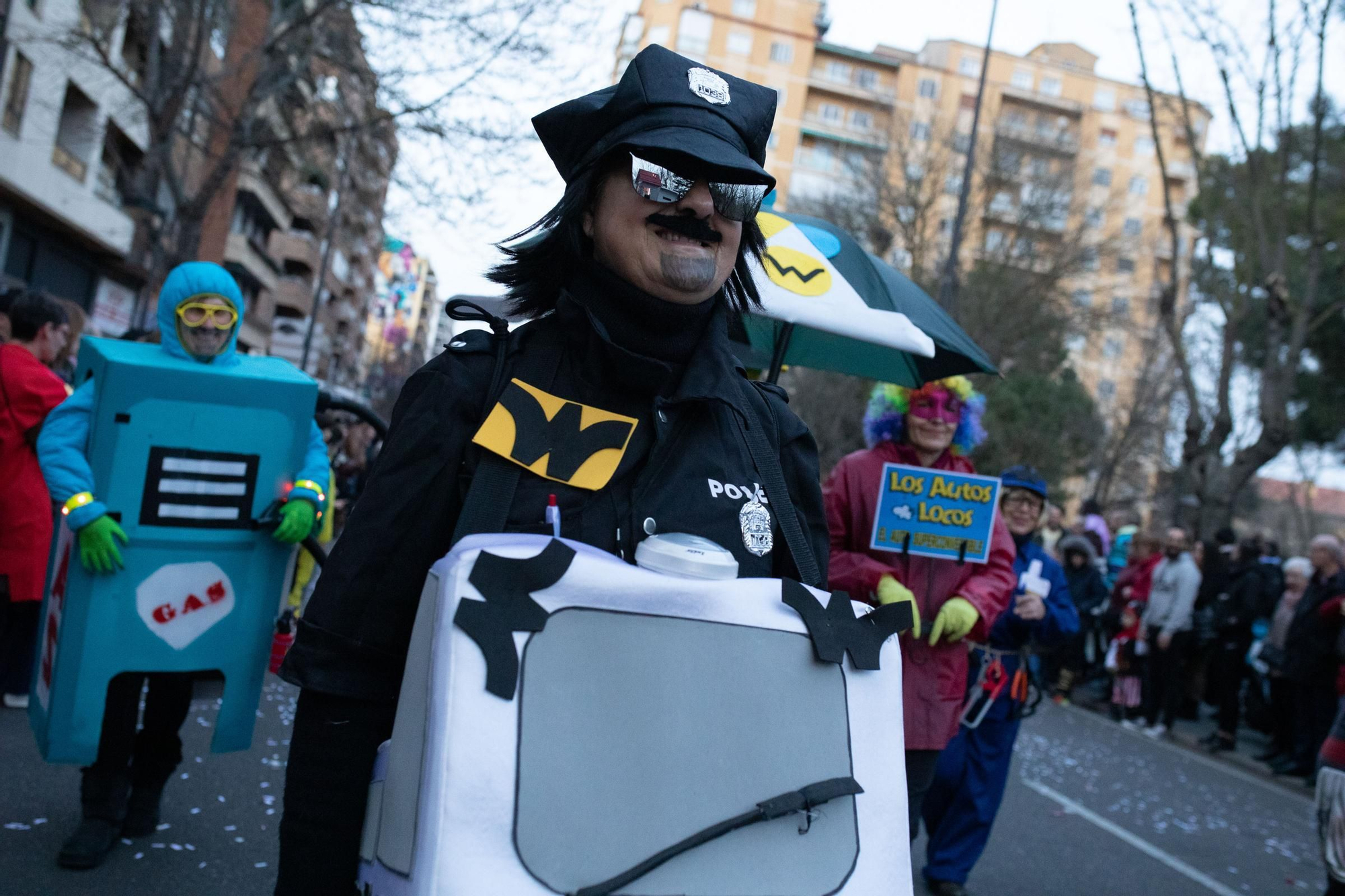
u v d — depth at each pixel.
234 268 3.73
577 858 1.08
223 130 14.45
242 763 5.07
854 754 1.27
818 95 65.62
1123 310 34.34
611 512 1.35
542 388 1.39
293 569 3.60
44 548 4.69
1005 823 6.28
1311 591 9.16
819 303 3.48
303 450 3.49
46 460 3.25
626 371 1.38
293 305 51.41
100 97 21.94
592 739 1.12
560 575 1.15
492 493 1.31
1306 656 9.04
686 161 1.36
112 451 3.26
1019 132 31.66
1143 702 11.88
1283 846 6.79
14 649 4.98
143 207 13.76
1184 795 8.00
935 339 3.76
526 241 1.54
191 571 3.36
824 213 31.14
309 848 1.30
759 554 1.45
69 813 4.01
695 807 1.15
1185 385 15.73
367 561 1.30
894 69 65.38
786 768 1.21
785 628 1.27
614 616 1.17
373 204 14.31
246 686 3.45
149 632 3.31
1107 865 5.65
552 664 1.12
